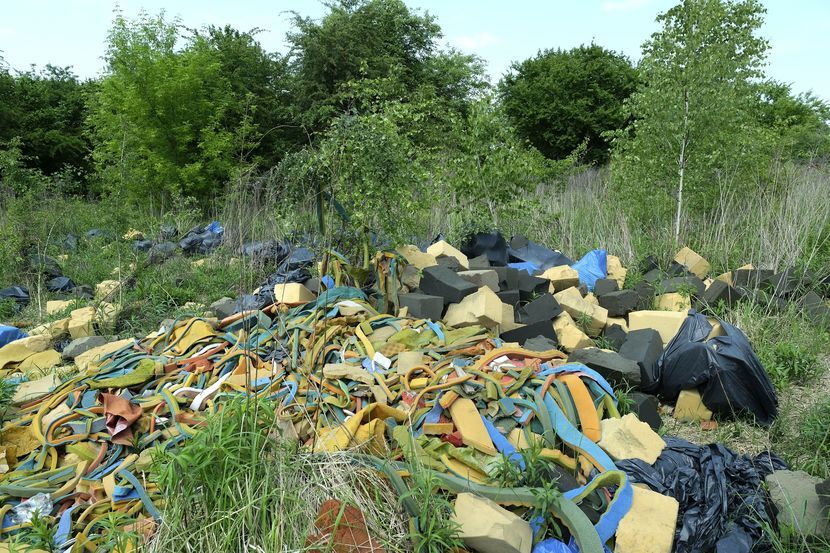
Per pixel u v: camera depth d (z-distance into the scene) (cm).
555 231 991
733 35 879
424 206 730
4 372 561
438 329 484
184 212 1295
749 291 676
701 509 318
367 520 287
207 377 436
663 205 934
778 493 318
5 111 2233
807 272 719
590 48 2695
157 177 1566
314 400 384
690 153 907
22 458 382
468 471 332
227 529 274
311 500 294
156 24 1688
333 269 575
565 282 691
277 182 605
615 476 318
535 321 569
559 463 336
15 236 948
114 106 1634
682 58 884
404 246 635
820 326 605
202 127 1650
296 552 262
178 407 396
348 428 340
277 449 311
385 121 643
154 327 673
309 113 1914
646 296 680
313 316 486
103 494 336
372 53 2009
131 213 1340
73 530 310
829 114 1722
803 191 905
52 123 2381
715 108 863
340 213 578
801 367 525
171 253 968
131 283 810
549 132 2595
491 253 775
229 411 318
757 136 973
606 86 2572
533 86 2659
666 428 459
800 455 401
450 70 2108
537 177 1118
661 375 484
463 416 358
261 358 454
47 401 434
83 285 876
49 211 1198
